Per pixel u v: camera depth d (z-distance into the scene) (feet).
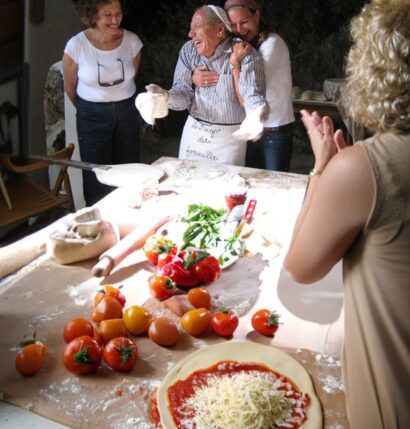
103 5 10.37
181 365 4.60
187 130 9.88
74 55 11.05
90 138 11.70
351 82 3.43
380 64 3.14
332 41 19.06
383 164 3.20
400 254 3.29
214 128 9.54
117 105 11.50
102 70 11.09
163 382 4.42
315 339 5.09
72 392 4.43
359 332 3.59
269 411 4.02
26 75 9.40
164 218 7.09
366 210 3.28
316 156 4.36
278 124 10.16
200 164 9.39
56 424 4.18
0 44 8.50
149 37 20.27
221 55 9.06
